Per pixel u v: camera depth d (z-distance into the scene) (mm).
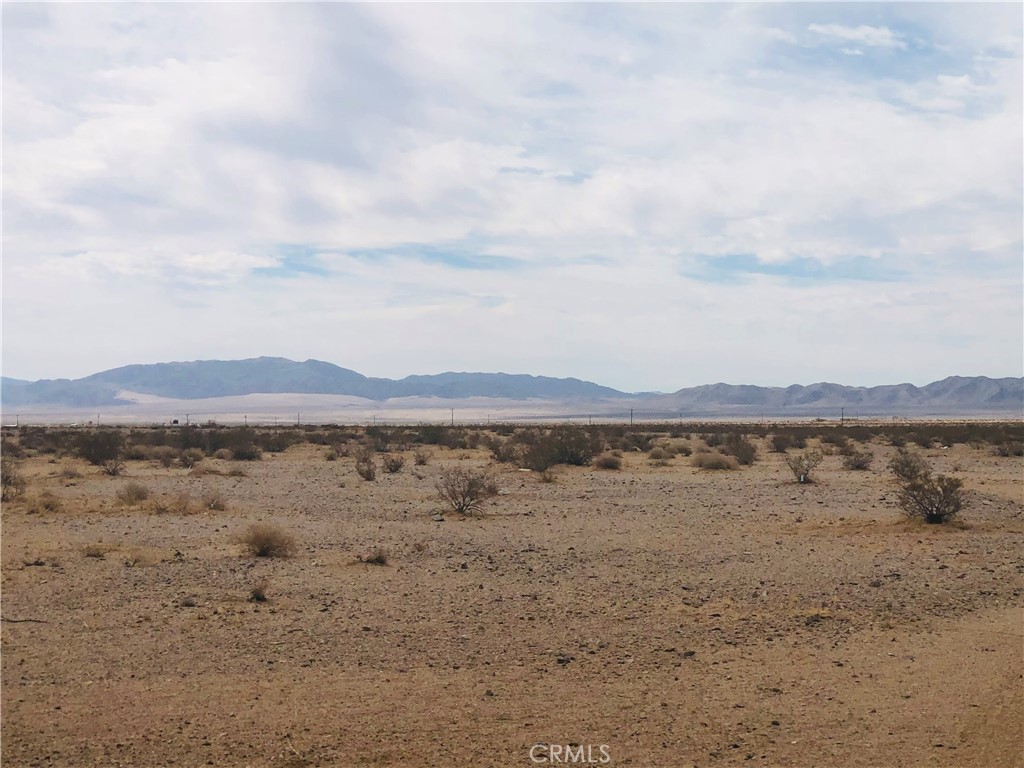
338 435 81938
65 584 17312
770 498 32969
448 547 21859
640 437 77500
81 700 10789
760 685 11352
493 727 9977
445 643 13188
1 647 12984
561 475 42531
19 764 8984
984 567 19203
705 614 14914
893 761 9086
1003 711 10406
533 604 15641
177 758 9148
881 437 85688
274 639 13406
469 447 68375
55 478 41906
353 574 18391
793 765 9008
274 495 34375
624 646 13039
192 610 15242
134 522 26359
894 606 15539
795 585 17266
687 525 25891
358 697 10906
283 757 9180
